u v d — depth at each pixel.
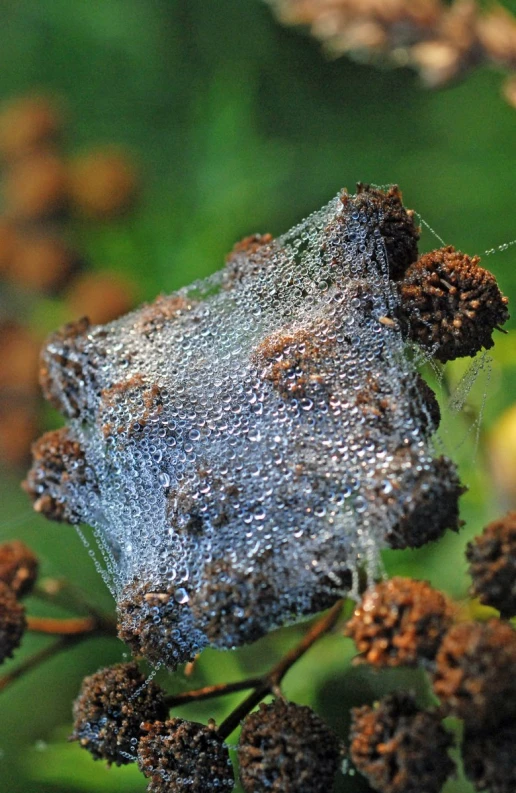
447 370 0.20
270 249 0.20
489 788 0.17
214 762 0.18
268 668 0.22
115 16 0.33
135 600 0.19
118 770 0.23
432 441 0.19
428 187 0.27
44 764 0.23
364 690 0.21
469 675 0.17
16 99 0.34
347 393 0.19
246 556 0.18
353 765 0.18
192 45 0.33
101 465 0.20
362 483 0.18
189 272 0.28
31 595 0.22
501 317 0.19
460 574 0.22
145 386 0.20
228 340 0.20
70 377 0.20
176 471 0.19
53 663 0.25
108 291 0.28
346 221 0.19
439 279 0.19
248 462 0.19
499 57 0.23
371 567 0.18
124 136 0.33
